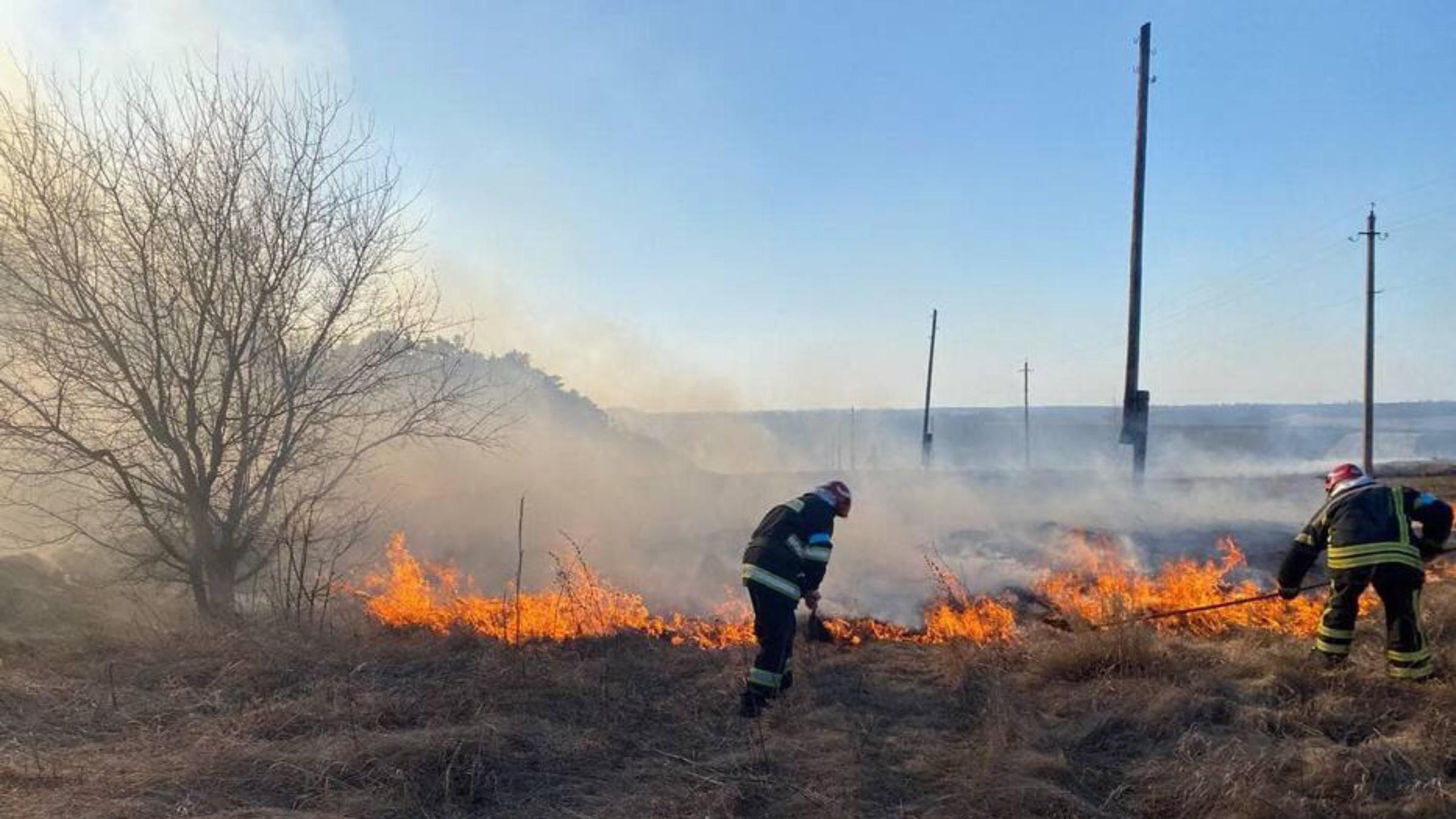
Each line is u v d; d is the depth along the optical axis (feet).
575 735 17.87
